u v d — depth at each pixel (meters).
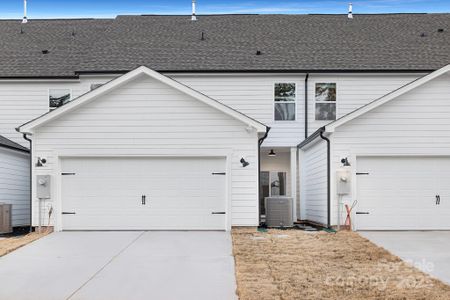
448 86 15.23
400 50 20.09
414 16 23.17
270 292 8.08
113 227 15.21
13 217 17.48
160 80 15.22
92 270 10.01
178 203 15.27
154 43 21.02
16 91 19.55
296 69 18.94
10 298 8.08
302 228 16.00
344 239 13.16
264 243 12.68
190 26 22.52
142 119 15.32
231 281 9.05
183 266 10.29
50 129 15.30
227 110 15.12
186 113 15.32
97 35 22.58
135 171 15.34
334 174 15.06
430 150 15.12
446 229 15.07
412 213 15.12
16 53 20.91
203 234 14.39
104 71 19.03
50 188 15.14
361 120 15.18
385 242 12.91
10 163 17.31
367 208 15.10
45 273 9.79
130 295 8.17
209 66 19.19
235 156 15.24
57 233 14.71
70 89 19.53
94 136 15.30
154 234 14.43
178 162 15.34
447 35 21.16
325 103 19.23
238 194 15.21
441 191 15.17
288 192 20.61
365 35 21.41
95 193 15.30
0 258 11.25
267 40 21.08
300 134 19.17
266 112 19.19
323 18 23.16
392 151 15.12
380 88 19.11
